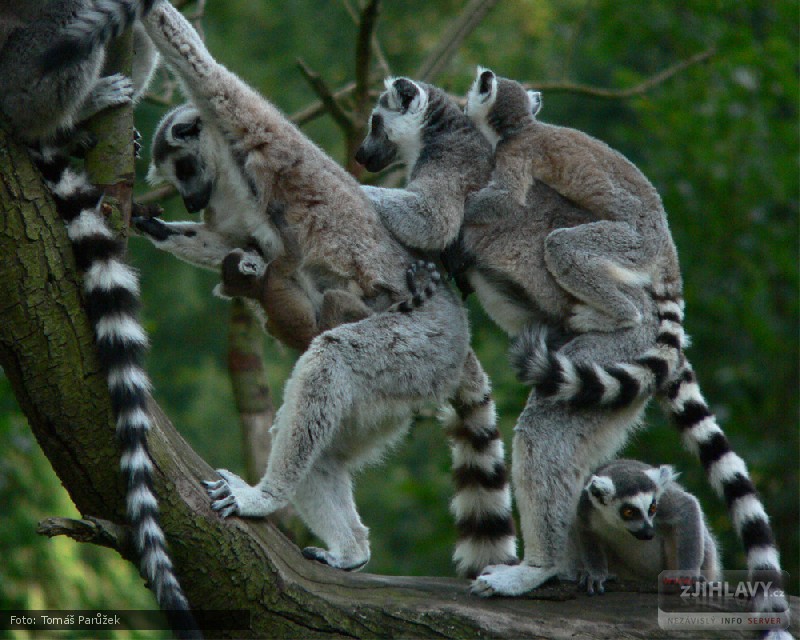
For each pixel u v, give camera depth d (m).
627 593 9.73
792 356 20.47
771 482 19.95
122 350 8.66
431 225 11.05
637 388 10.23
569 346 10.62
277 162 10.48
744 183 20.86
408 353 10.18
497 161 11.90
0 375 16.20
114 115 9.23
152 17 10.02
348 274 10.50
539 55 29.09
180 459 9.05
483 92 12.28
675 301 11.15
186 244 11.05
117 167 9.21
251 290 10.51
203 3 14.27
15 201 8.29
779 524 19.44
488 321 21.64
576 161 11.58
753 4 21.88
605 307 10.67
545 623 8.93
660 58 23.88
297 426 9.58
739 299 20.56
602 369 10.16
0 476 17.09
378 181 14.53
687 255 20.97
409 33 31.38
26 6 9.45
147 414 8.72
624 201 11.33
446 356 10.46
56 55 8.82
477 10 15.80
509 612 9.09
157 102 14.25
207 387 30.77
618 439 10.46
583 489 10.48
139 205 10.97
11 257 8.26
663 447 18.84
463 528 11.13
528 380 10.03
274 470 9.46
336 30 32.09
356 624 8.94
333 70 31.28
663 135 21.31
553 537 9.84
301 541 13.60
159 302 29.80
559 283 10.92
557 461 10.03
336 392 9.74
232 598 8.98
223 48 31.03
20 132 9.19
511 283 11.30
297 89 30.83
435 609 8.97
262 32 32.09
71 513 17.48
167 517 8.76
